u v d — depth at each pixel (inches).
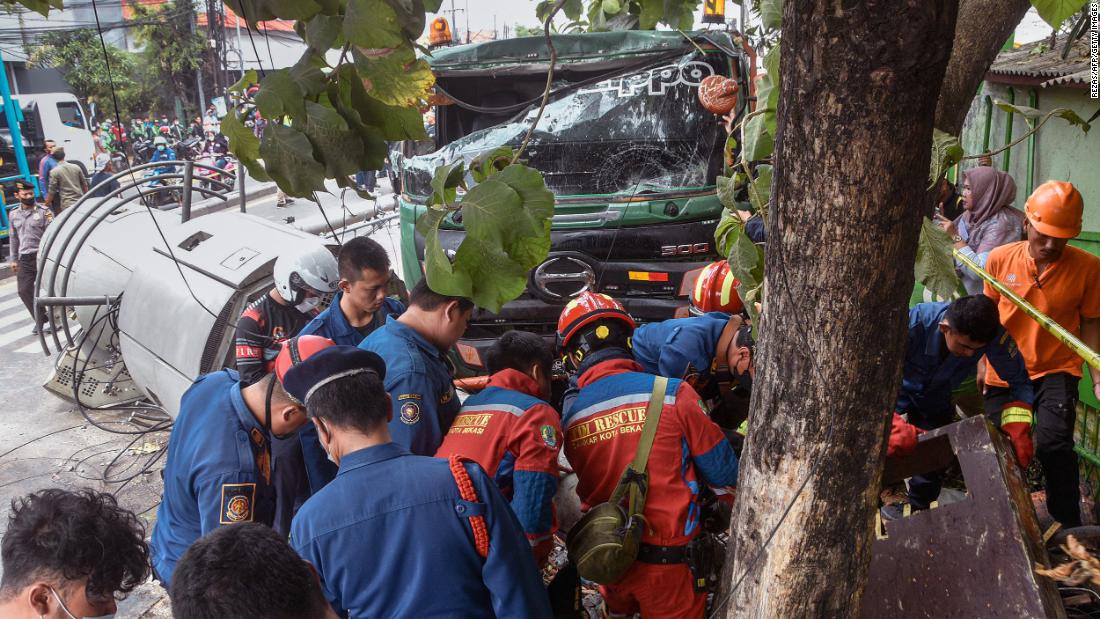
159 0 784.3
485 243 68.5
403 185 216.5
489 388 106.4
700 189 205.5
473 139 209.2
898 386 68.0
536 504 98.3
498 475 102.0
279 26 556.4
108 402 239.3
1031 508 84.2
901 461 103.7
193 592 55.7
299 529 80.2
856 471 69.1
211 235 206.5
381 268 136.1
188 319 186.5
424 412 103.8
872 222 60.9
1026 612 76.7
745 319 127.8
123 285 222.4
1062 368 136.2
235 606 54.8
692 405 101.3
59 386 240.7
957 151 100.1
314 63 73.0
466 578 79.4
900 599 87.0
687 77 202.5
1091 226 182.7
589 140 205.6
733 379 127.8
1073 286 133.2
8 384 270.2
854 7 55.1
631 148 205.9
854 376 65.9
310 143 72.9
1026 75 190.5
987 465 85.8
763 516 73.7
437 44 226.1
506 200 66.4
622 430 100.7
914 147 59.0
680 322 129.0
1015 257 137.9
